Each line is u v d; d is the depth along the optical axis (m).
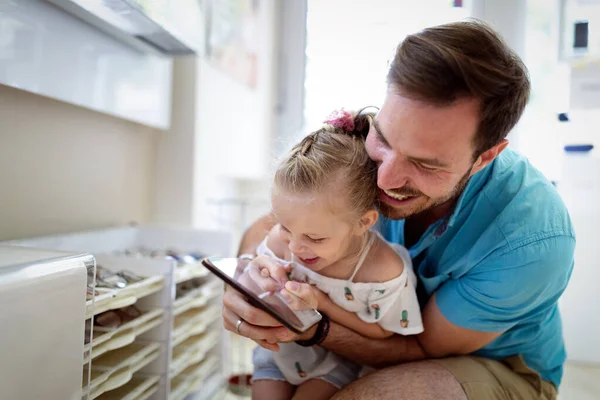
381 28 1.42
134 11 0.85
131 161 1.24
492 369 0.80
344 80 1.47
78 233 0.98
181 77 1.33
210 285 1.03
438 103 0.56
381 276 0.79
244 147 1.69
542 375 0.88
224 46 1.45
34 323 0.47
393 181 0.62
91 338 0.58
